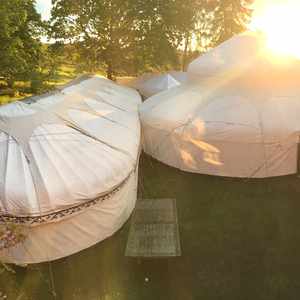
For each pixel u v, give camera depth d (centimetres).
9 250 816
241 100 1323
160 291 769
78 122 1055
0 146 877
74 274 822
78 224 849
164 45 2605
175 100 1497
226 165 1266
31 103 1055
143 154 1545
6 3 2288
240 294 753
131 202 1053
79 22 2655
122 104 1612
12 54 2339
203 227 996
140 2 2530
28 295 766
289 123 1221
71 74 3475
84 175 855
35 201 774
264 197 1145
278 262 848
